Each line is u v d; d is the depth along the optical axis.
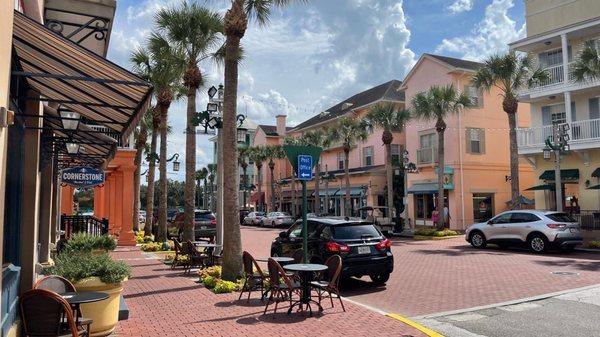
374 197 39.38
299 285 8.26
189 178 17.00
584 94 24.84
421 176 34.50
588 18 24.73
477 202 32.69
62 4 7.84
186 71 17.92
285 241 12.70
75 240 9.77
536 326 7.41
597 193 23.81
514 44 26.62
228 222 11.06
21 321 5.29
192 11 17.56
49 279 6.07
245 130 14.25
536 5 27.17
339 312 8.27
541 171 26.81
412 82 35.97
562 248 18.23
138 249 19.80
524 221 18.62
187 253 13.59
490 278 12.02
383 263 11.12
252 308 8.56
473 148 32.78
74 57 5.39
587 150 23.83
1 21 4.00
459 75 32.53
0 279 4.40
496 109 33.91
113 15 8.22
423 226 34.25
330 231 11.11
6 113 4.17
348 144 37.78
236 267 10.96
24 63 6.11
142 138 25.88
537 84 24.91
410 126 35.72
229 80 11.27
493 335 6.98
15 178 6.19
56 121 9.09
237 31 11.32
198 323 7.47
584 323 7.53
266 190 59.41
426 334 6.91
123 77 5.45
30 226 7.13
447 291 10.48
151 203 24.30
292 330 7.07
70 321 4.98
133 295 9.80
